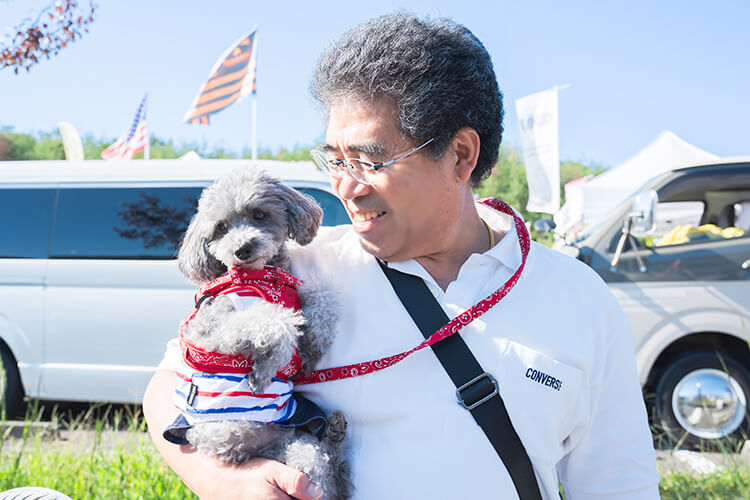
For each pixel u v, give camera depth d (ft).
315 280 5.18
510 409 4.50
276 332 4.57
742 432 14.48
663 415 15.03
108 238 16.24
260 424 4.62
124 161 17.01
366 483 4.55
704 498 10.84
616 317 5.04
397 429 4.54
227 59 34.99
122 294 15.88
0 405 16.02
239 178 5.66
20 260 16.46
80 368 15.92
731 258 14.56
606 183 40.91
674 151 40.86
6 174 17.16
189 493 10.03
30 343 16.21
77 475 11.09
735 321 14.23
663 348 14.55
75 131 29.48
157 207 16.20
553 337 4.69
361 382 4.68
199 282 5.69
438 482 4.38
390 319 4.77
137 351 15.75
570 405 4.66
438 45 4.53
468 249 5.13
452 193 4.73
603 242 15.43
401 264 4.85
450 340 4.58
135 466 11.19
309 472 4.38
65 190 16.76
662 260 14.87
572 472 5.05
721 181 15.94
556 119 26.12
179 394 4.86
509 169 74.64
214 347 4.69
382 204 4.53
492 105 4.85
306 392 4.97
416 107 4.33
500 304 4.70
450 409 4.48
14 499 7.13
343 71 4.48
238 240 5.09
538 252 5.14
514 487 4.42
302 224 5.70
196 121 35.58
